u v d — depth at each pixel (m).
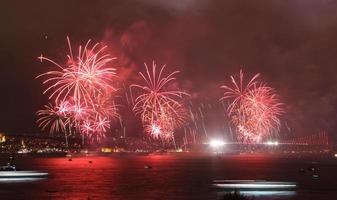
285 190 126.81
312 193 123.56
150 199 113.19
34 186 140.75
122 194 122.88
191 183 154.12
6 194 120.62
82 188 137.00
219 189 130.25
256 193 122.25
